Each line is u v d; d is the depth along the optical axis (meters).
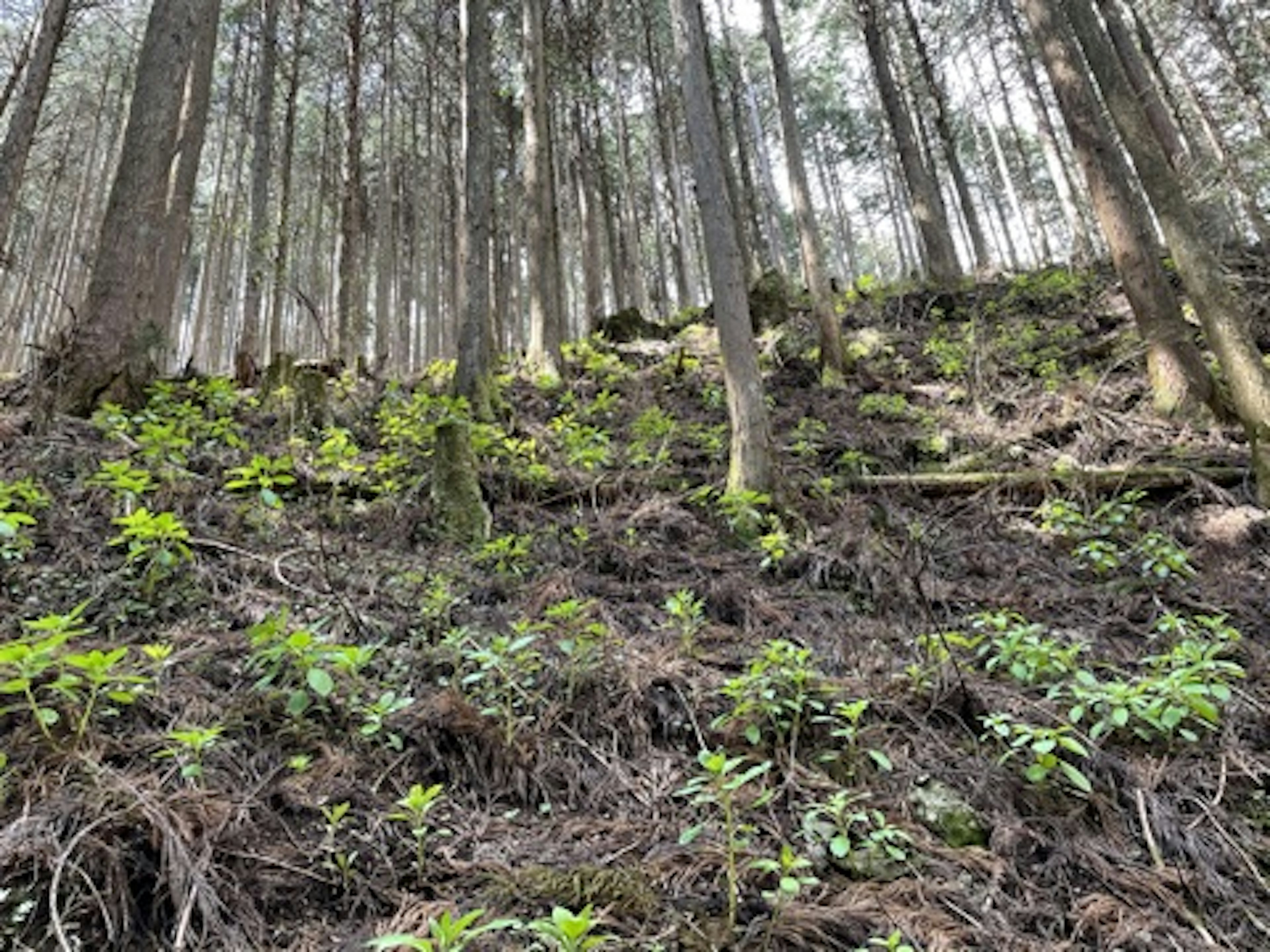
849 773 2.71
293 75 15.49
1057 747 2.85
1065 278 12.16
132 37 18.75
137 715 2.61
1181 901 2.26
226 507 4.58
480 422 6.96
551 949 1.90
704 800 2.28
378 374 10.30
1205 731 3.04
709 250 6.16
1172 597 4.37
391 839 2.30
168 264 9.39
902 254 30.27
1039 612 4.30
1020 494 6.16
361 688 2.93
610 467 6.52
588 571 4.68
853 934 2.04
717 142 6.35
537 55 11.59
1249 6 14.83
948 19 18.67
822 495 5.98
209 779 2.37
